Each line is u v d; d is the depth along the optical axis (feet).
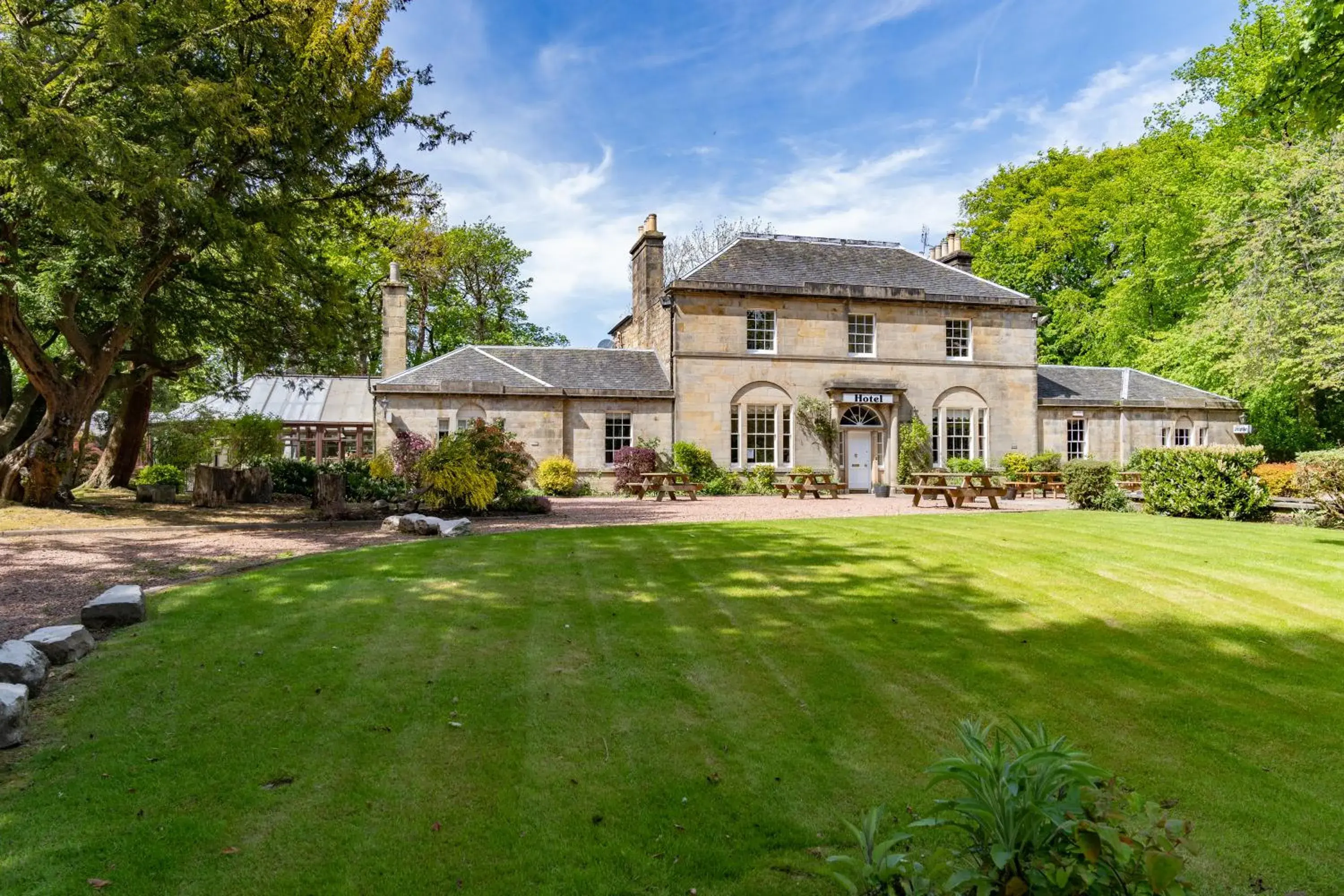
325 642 19.51
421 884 10.00
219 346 62.64
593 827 11.42
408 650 19.01
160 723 14.70
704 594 25.14
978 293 88.89
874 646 20.02
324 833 11.12
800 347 83.41
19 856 10.37
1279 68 33.76
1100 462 57.06
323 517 47.60
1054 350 131.54
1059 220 121.80
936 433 86.53
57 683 16.60
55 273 39.70
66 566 29.86
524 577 27.22
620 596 24.84
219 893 9.74
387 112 45.11
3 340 45.50
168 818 11.44
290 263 44.96
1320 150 76.59
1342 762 13.76
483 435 52.80
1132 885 6.99
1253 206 87.20
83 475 81.10
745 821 11.66
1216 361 95.96
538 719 15.21
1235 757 13.96
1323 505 41.57
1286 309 78.79
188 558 31.60
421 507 49.73
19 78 30.01
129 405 69.46
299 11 40.32
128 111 39.14
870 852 8.20
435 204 52.06
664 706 15.99
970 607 23.82
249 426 68.08
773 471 79.82
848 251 91.15
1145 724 15.39
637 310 98.12
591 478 79.05
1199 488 46.14
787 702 16.34
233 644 19.25
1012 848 7.06
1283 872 10.57
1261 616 22.94
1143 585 26.58
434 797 12.21
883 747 14.21
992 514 48.83
